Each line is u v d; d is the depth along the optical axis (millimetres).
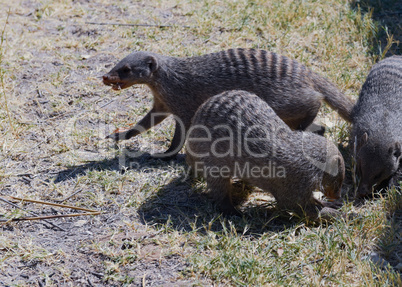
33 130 2105
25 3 2533
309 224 1910
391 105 2035
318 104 2047
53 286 1802
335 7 2480
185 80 2053
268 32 2383
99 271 1822
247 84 2035
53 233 1888
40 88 2209
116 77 2033
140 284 1801
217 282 1800
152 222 1907
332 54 2307
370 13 2404
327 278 1798
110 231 1890
